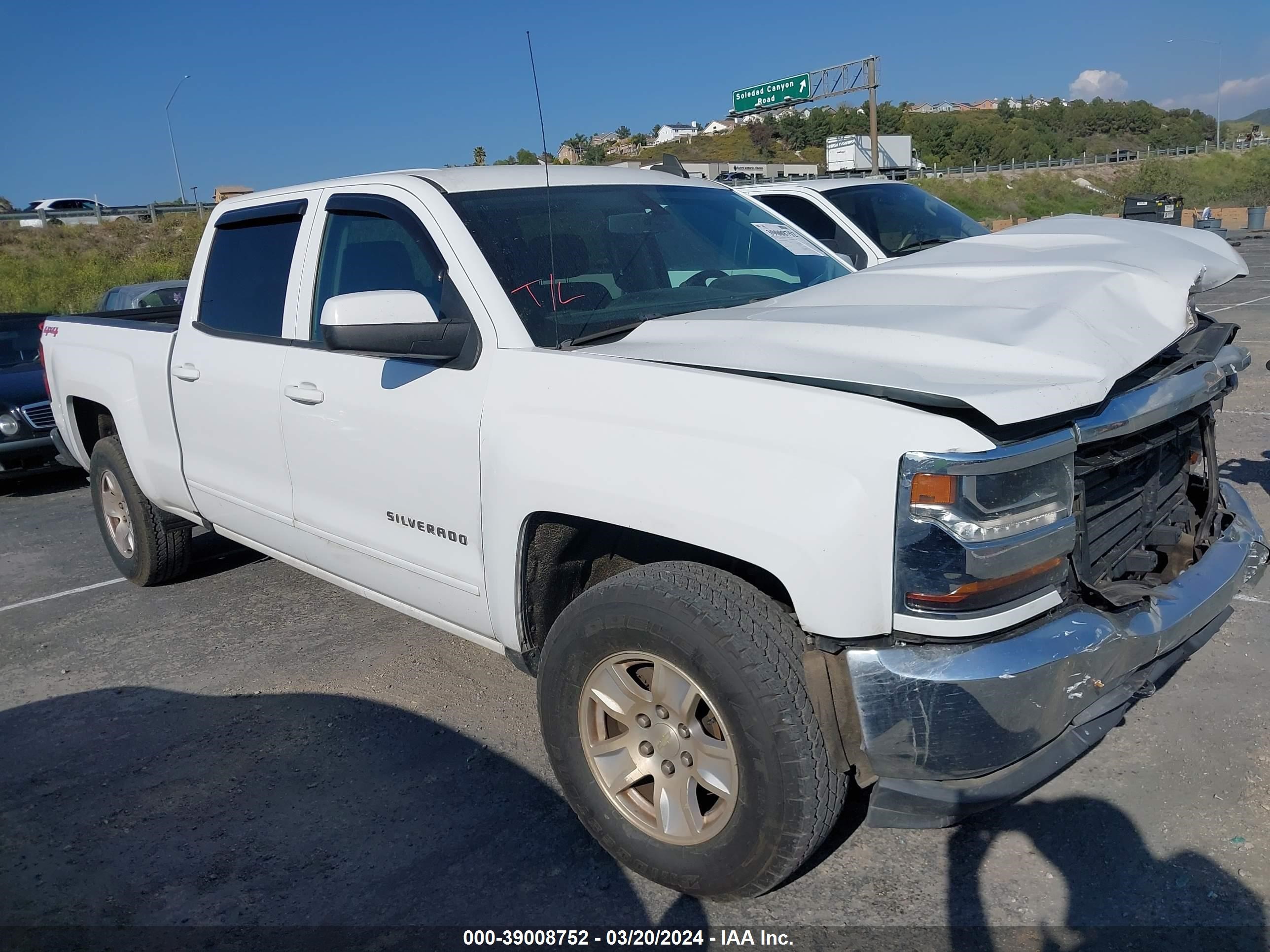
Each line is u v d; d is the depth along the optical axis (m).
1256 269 20.17
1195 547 2.94
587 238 3.38
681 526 2.38
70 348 5.35
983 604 2.14
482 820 3.07
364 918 2.65
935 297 2.79
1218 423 7.45
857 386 2.27
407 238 3.33
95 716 3.95
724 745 2.41
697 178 4.32
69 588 5.62
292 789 3.30
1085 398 2.18
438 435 3.02
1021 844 2.78
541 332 2.96
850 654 2.21
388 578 3.44
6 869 2.95
